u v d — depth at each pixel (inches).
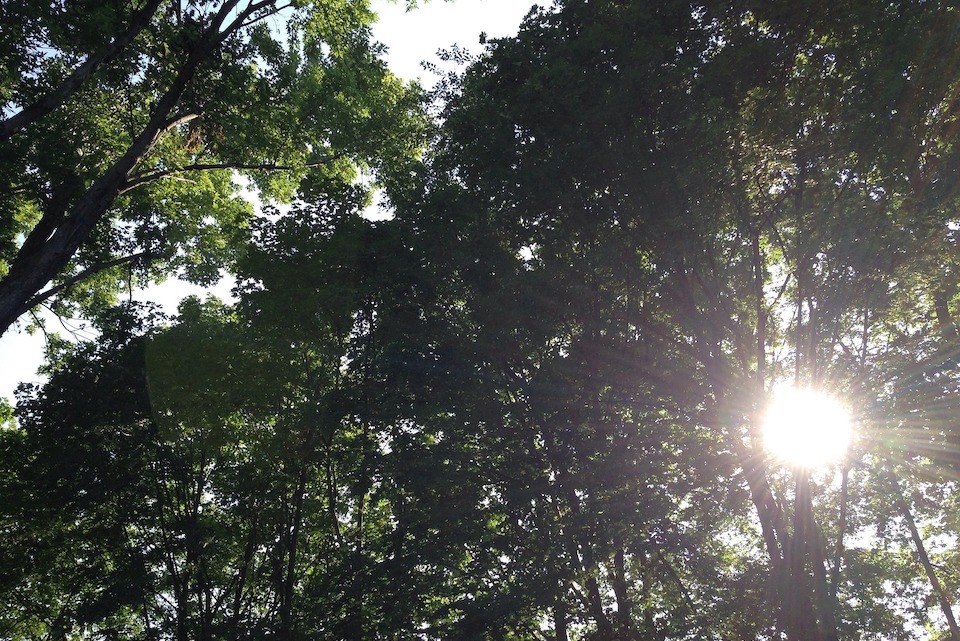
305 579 682.2
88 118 765.3
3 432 702.5
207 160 843.4
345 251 645.3
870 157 449.4
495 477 593.9
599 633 541.3
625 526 509.7
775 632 513.0
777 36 500.7
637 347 605.0
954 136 456.4
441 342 606.5
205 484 688.4
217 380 641.0
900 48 435.8
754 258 553.6
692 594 568.4
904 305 570.3
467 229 611.5
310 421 588.4
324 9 832.9
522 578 528.4
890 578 677.9
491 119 583.8
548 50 588.1
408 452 579.8
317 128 784.3
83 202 646.5
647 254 563.5
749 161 500.1
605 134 522.9
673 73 500.4
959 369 547.2
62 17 595.8
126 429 641.0
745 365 576.1
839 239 469.7
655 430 584.1
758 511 557.3
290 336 660.7
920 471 592.7
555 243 598.9
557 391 581.6
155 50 682.2
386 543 586.9
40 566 629.9
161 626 605.0
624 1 572.7
